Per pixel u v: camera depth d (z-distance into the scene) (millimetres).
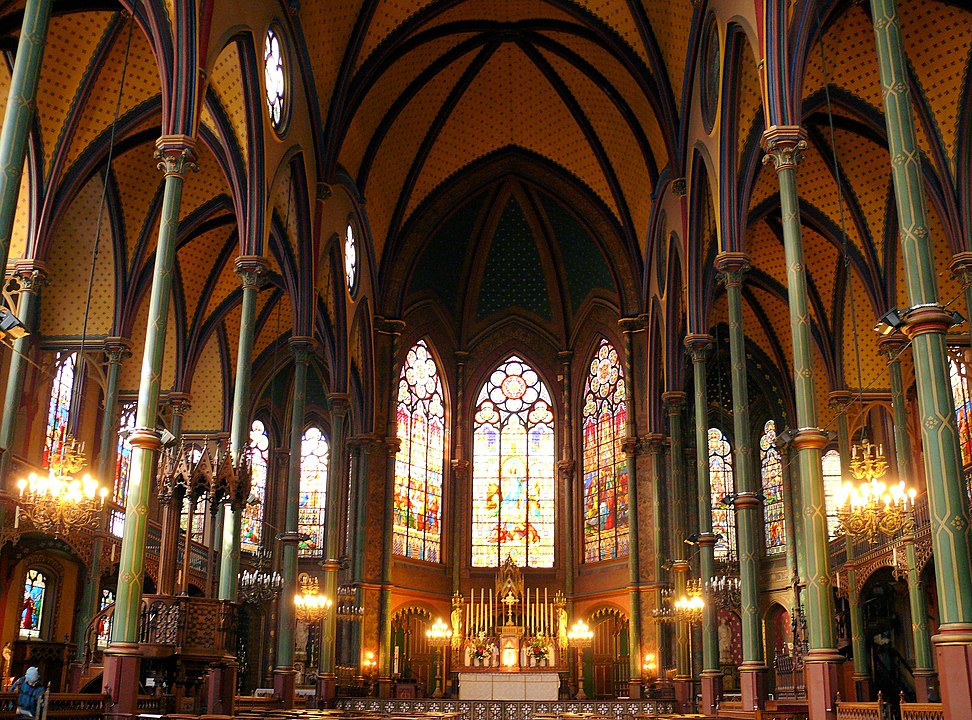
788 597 36188
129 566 15398
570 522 38875
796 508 36594
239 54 20734
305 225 25719
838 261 30047
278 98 23156
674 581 29828
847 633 30266
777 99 17656
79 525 19078
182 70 17625
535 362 41531
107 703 14883
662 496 33344
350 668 32719
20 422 26672
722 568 37688
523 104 34750
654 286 32656
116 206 26016
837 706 14922
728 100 21234
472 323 41781
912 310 11742
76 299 26578
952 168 21844
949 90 21609
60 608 28984
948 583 10961
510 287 41438
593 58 30953
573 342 40750
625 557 36125
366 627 34094
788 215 17109
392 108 31844
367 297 34281
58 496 18578
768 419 39031
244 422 20859
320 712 21156
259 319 34531
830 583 15586
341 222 29469
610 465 37812
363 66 28172
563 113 34500
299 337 25578
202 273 30812
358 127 30297
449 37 31438
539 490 40188
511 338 41781
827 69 22203
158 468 18344
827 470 37062
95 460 31188
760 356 38125
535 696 32719
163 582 17828
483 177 37250
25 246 22281
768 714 18062
